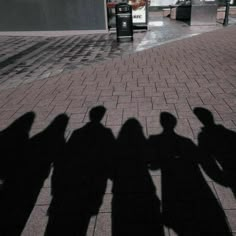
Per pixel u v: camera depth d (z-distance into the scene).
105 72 6.73
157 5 18.19
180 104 4.80
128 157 3.50
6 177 3.28
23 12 11.70
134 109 4.71
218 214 2.64
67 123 4.39
